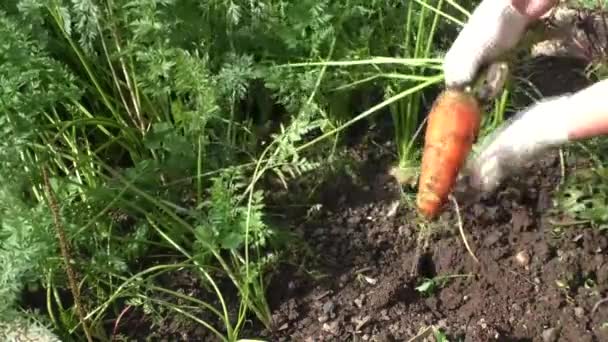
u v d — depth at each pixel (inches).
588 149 35.8
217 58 36.3
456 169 31.5
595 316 32.0
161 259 34.5
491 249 34.1
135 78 34.8
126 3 34.4
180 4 35.0
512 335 31.7
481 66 31.1
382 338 31.7
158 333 32.2
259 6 36.1
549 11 32.7
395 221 35.4
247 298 31.5
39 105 31.3
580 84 39.2
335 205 36.3
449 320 32.4
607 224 34.2
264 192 36.3
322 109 36.3
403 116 36.5
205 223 32.2
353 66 36.4
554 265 33.4
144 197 33.6
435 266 34.0
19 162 31.3
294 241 34.5
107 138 37.9
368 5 37.2
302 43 35.9
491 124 37.0
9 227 30.4
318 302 33.0
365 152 38.0
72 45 34.5
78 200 34.7
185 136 34.7
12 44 31.3
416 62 34.3
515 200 35.4
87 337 30.6
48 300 31.2
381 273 33.8
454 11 39.6
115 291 32.3
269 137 37.9
